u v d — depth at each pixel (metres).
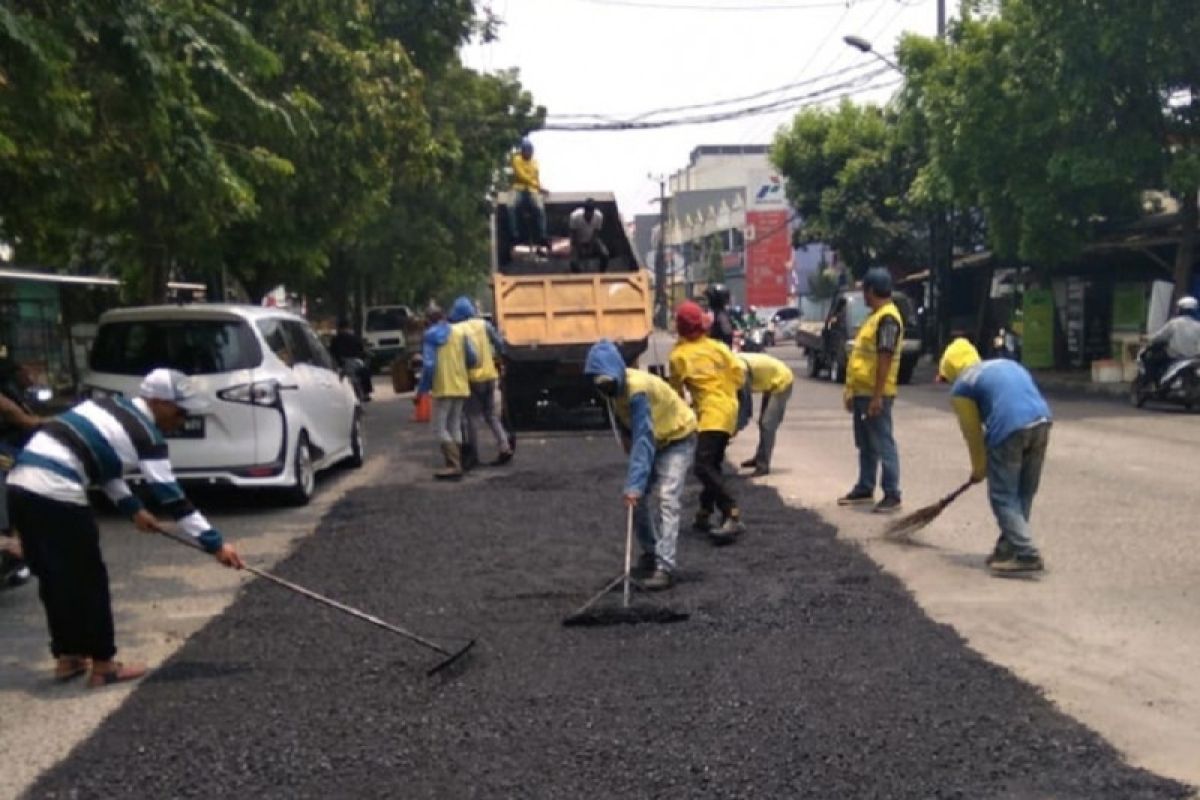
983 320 34.50
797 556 8.58
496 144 30.83
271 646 6.60
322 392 12.59
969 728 5.12
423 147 17.95
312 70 15.16
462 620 7.05
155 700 5.75
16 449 8.41
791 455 14.61
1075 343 30.48
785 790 4.53
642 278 17.39
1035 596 7.48
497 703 5.57
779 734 5.08
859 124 38.72
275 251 18.27
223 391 10.77
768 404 12.60
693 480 12.34
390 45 17.50
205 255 18.31
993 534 9.38
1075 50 21.25
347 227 18.81
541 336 17.02
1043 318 30.53
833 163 39.25
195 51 9.44
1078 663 6.15
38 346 17.19
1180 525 9.62
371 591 7.83
